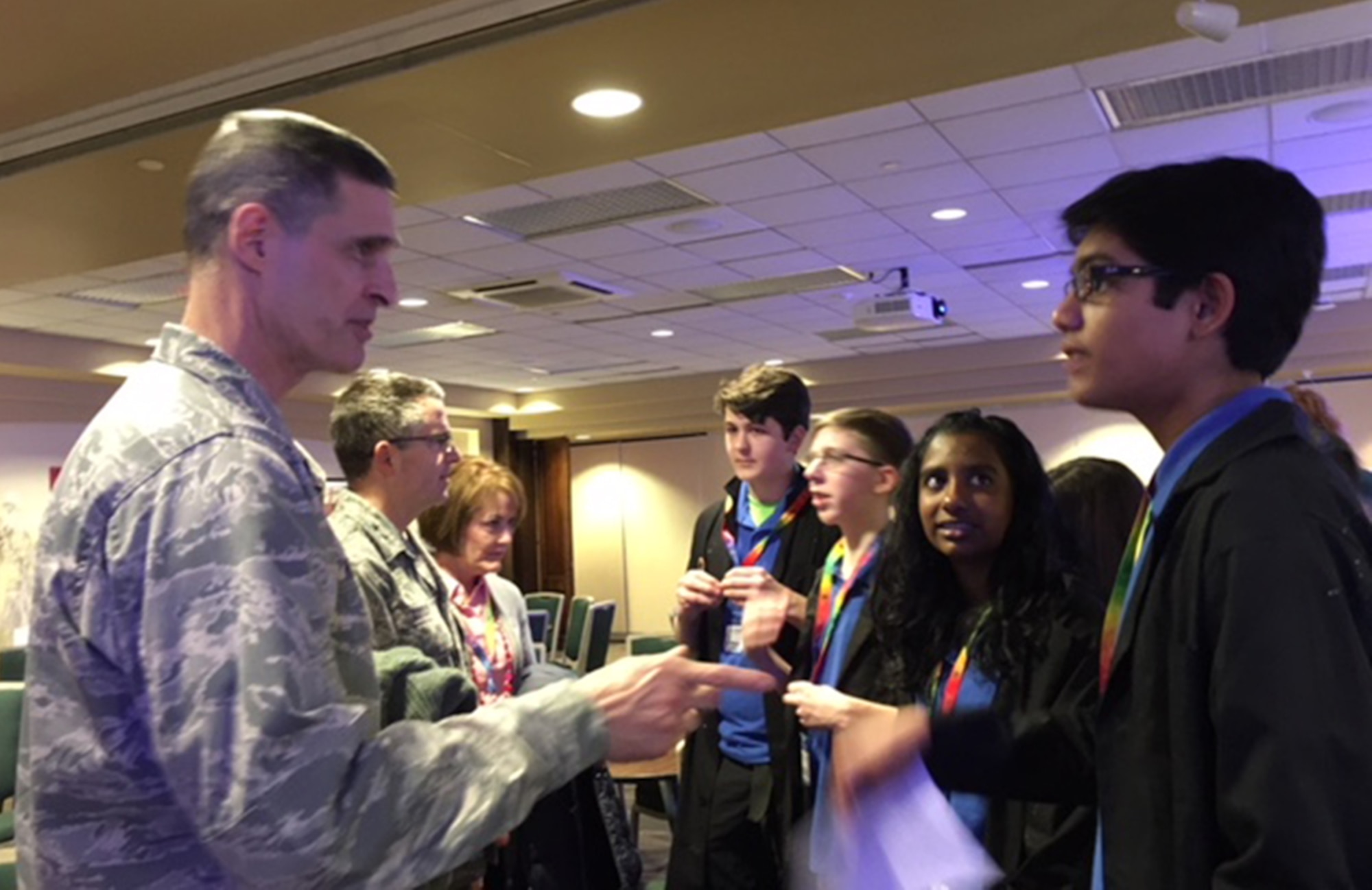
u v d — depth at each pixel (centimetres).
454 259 629
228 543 85
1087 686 139
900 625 175
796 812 211
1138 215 95
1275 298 94
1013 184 529
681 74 303
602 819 192
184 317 104
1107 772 94
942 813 132
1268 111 442
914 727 137
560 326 857
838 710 145
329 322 102
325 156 101
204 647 82
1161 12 271
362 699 100
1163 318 95
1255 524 83
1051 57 298
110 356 861
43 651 91
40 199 389
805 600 219
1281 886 75
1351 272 776
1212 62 389
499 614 252
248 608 83
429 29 286
